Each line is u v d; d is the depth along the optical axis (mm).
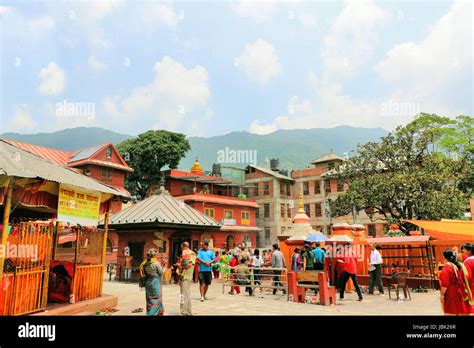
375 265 15523
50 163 11031
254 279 16219
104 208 12438
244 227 47969
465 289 6910
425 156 27922
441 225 16672
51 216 13461
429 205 24547
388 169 29156
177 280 19125
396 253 18734
